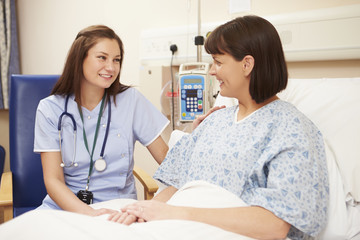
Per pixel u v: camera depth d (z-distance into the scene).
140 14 2.36
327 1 1.58
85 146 1.44
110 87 1.50
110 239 0.74
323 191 0.94
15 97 1.83
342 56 1.51
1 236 0.75
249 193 1.00
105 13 2.60
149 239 0.78
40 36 3.21
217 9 1.94
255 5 1.80
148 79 2.04
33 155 1.82
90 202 1.39
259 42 1.00
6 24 3.16
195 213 0.91
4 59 3.17
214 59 1.08
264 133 1.00
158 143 1.60
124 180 1.48
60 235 0.73
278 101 1.08
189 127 2.00
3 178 1.66
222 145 1.08
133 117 1.54
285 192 0.89
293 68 1.71
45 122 1.42
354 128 1.16
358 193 1.07
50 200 1.44
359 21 1.45
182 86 1.69
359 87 1.26
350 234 1.01
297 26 1.61
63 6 2.94
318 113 1.25
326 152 1.09
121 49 1.45
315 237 1.00
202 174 1.10
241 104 1.12
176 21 2.15
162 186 1.61
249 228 0.88
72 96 1.46
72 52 1.38
